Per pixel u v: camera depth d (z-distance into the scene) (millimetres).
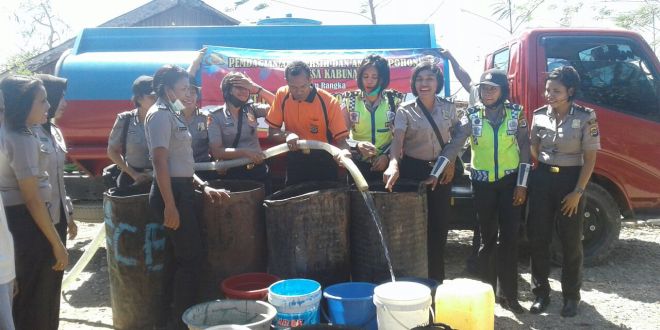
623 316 4301
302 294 3439
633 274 5348
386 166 4188
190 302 3625
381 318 3201
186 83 3506
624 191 5438
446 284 3521
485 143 4211
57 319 3393
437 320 3441
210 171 4512
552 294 4758
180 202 3527
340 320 3410
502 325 4109
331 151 3924
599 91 5395
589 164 4062
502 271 4355
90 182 5543
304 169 4336
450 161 4094
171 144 3496
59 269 3164
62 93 3379
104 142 5422
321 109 4176
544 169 4230
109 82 5383
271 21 6695
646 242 6590
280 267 3857
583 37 5438
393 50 5629
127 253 3875
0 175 3023
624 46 5445
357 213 3943
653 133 5355
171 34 5922
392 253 3824
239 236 3916
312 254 3809
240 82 4332
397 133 4090
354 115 4410
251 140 4555
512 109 4211
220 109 4480
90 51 5883
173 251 3818
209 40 5934
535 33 5453
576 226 4168
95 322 4262
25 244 3078
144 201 3859
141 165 4441
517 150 4238
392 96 4422
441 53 5621
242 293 3518
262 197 4082
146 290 3906
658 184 5418
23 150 2928
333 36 5934
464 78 5551
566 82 4027
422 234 3949
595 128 4035
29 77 3068
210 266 3914
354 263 4023
